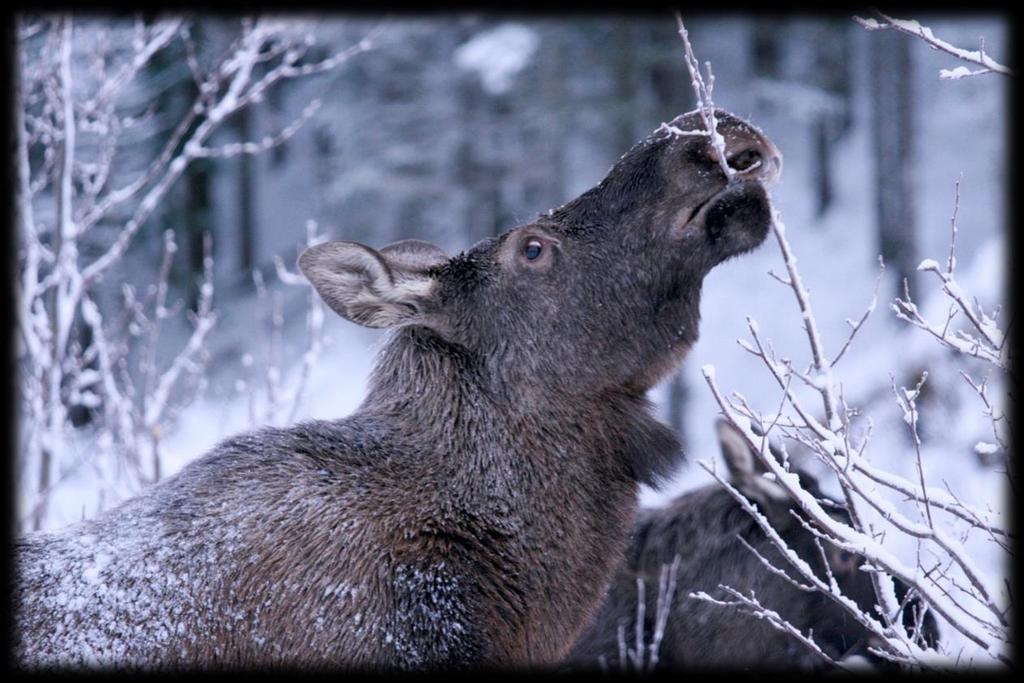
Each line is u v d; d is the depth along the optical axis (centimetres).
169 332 3944
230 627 661
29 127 1652
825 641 934
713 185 775
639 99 5091
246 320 5444
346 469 722
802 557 940
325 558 679
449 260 811
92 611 660
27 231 1255
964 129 5962
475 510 736
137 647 653
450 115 5316
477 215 5359
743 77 5866
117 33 1499
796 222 5756
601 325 793
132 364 1816
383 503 712
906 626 866
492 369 779
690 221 784
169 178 1373
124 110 1806
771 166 773
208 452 738
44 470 1222
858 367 2877
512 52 4731
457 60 4894
